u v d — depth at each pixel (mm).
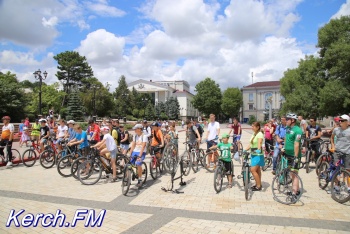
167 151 8477
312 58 33969
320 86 27438
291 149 6312
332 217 5000
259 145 6652
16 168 9883
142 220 4891
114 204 5793
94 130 9648
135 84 95062
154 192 6770
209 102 77875
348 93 22641
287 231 4398
